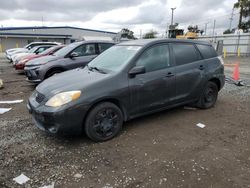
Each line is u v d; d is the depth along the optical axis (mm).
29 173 3055
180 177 2949
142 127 4531
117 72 4105
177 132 4312
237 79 9594
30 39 48656
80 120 3693
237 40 30734
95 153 3559
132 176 2979
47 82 4207
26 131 4352
